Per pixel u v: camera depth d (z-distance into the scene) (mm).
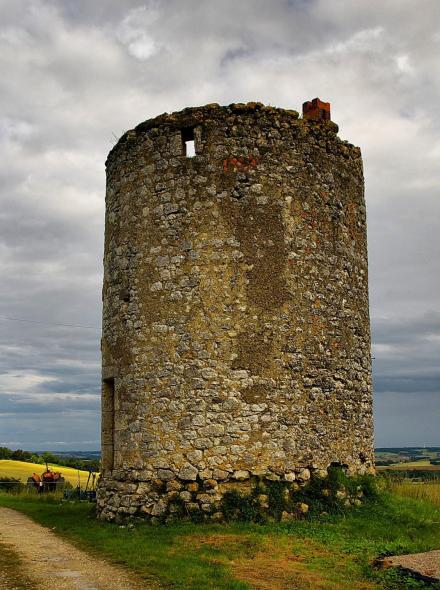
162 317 11516
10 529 11188
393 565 7906
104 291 13000
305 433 11266
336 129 12820
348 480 11508
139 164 12344
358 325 12711
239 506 10508
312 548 8906
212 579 7379
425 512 11359
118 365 12039
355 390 12367
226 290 11320
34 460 43438
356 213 13094
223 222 11516
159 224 11859
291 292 11570
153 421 11234
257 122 11914
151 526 10484
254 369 11125
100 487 12180
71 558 8562
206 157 11742
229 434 10844
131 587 7125
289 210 11820
